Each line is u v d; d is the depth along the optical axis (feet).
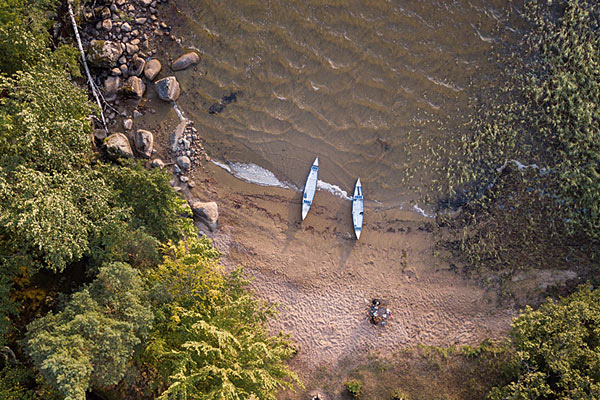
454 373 70.44
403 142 74.90
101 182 55.62
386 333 72.69
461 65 74.54
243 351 55.72
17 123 51.80
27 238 48.67
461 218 73.77
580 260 71.82
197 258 57.31
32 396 52.31
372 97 75.00
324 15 74.69
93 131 70.79
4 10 57.00
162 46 73.97
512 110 73.10
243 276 73.36
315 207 74.64
